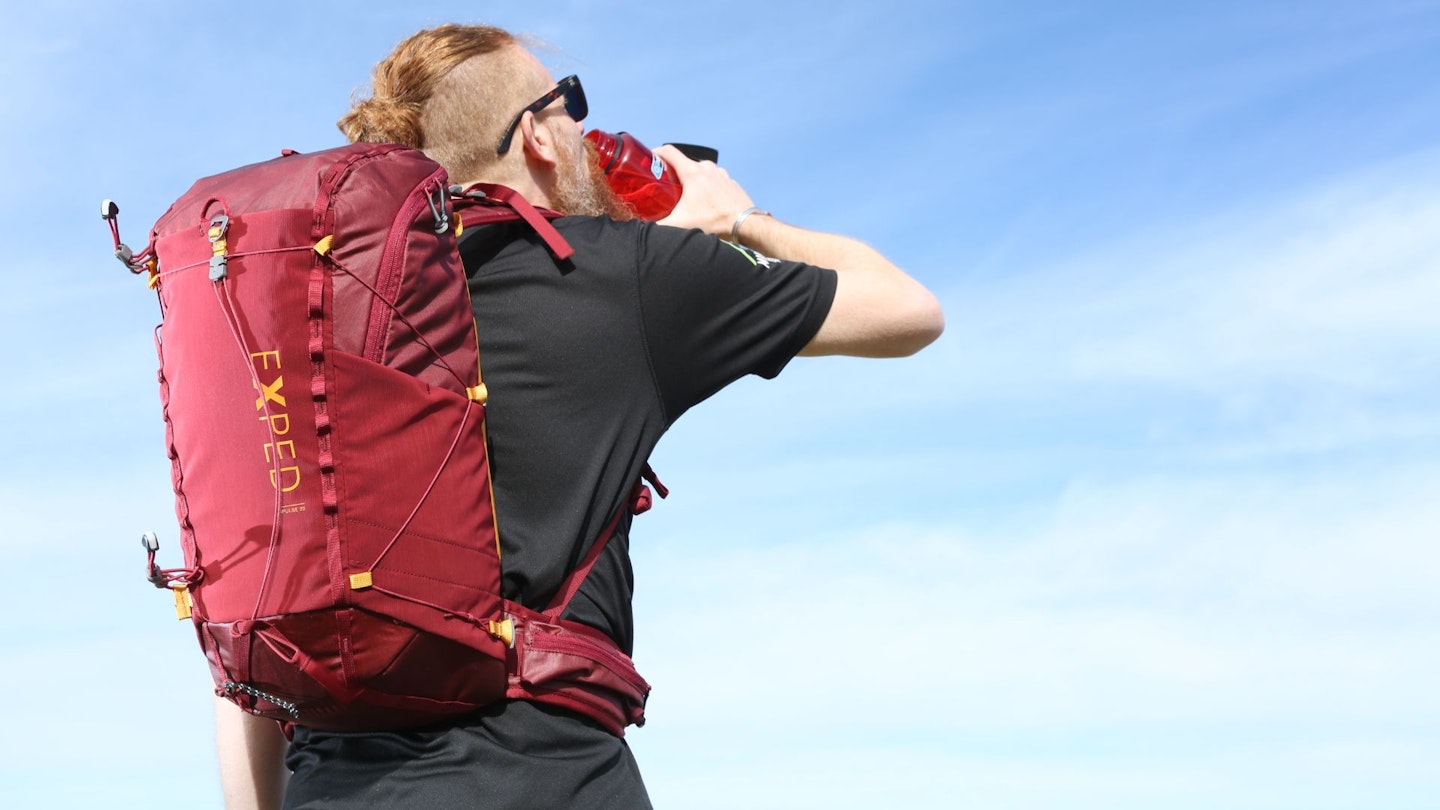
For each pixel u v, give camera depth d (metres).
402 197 1.73
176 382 1.71
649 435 1.92
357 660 1.62
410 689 1.66
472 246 1.95
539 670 1.76
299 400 1.62
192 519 1.69
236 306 1.65
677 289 1.91
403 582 1.63
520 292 1.91
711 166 2.32
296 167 1.73
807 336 2.02
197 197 1.77
